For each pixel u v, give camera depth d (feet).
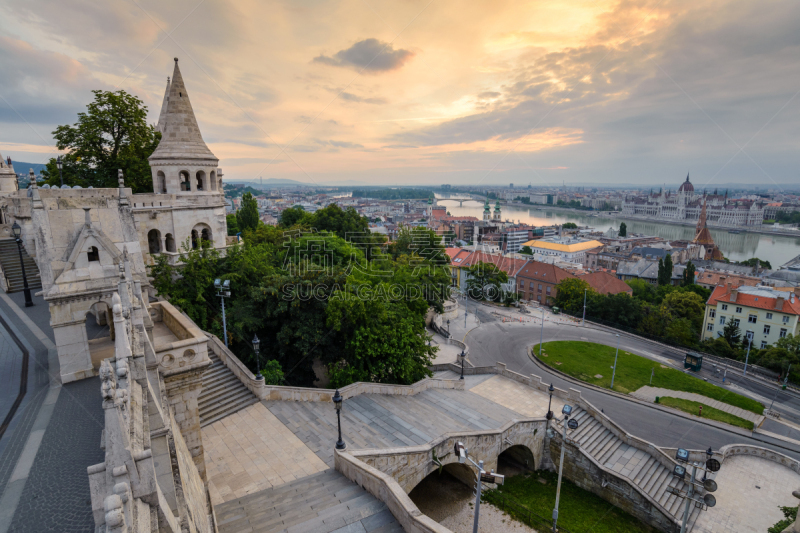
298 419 88.48
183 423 61.93
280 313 120.57
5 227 120.47
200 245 124.57
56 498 32.94
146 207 121.60
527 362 207.10
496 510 99.55
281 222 312.09
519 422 107.76
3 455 39.01
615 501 104.83
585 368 200.13
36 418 46.21
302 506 59.26
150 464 26.61
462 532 91.97
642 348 236.22
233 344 120.06
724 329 258.57
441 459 86.43
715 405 167.84
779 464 125.39
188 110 133.39
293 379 122.01
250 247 142.82
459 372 157.89
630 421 151.84
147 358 45.37
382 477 60.70
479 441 96.02
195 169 133.49
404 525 53.57
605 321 277.03
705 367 214.28
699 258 544.62
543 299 354.33
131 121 148.56
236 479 68.23
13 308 86.17
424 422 99.40
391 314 127.34
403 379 125.80
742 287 278.67
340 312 112.68
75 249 57.52
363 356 115.55
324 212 296.30
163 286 110.32
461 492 105.50
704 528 98.22
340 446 72.49
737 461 126.72
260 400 93.71
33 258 107.65
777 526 90.38
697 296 291.38
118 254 60.85
